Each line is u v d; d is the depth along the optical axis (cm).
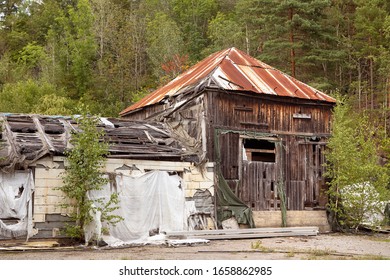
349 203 2434
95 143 1775
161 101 2541
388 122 4388
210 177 2181
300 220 2434
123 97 5744
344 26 5281
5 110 4266
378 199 2445
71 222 1817
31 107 4409
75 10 7494
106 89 5766
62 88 5162
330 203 2509
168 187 2033
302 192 2469
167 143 2214
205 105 2261
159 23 6322
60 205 1758
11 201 1741
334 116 2584
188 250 1653
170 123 2406
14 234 1738
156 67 5656
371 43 4916
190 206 2106
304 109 2539
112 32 6266
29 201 1761
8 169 1730
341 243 1928
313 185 2506
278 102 2461
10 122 1983
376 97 5062
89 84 5778
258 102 2406
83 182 1747
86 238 1748
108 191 1869
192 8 7256
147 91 5159
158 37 5956
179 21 7238
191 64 5484
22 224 1752
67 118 2114
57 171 1819
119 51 6119
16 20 7512
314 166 2527
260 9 4578
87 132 1783
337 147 2470
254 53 5400
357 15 4878
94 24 6250
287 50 4556
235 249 1678
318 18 4528
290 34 4406
